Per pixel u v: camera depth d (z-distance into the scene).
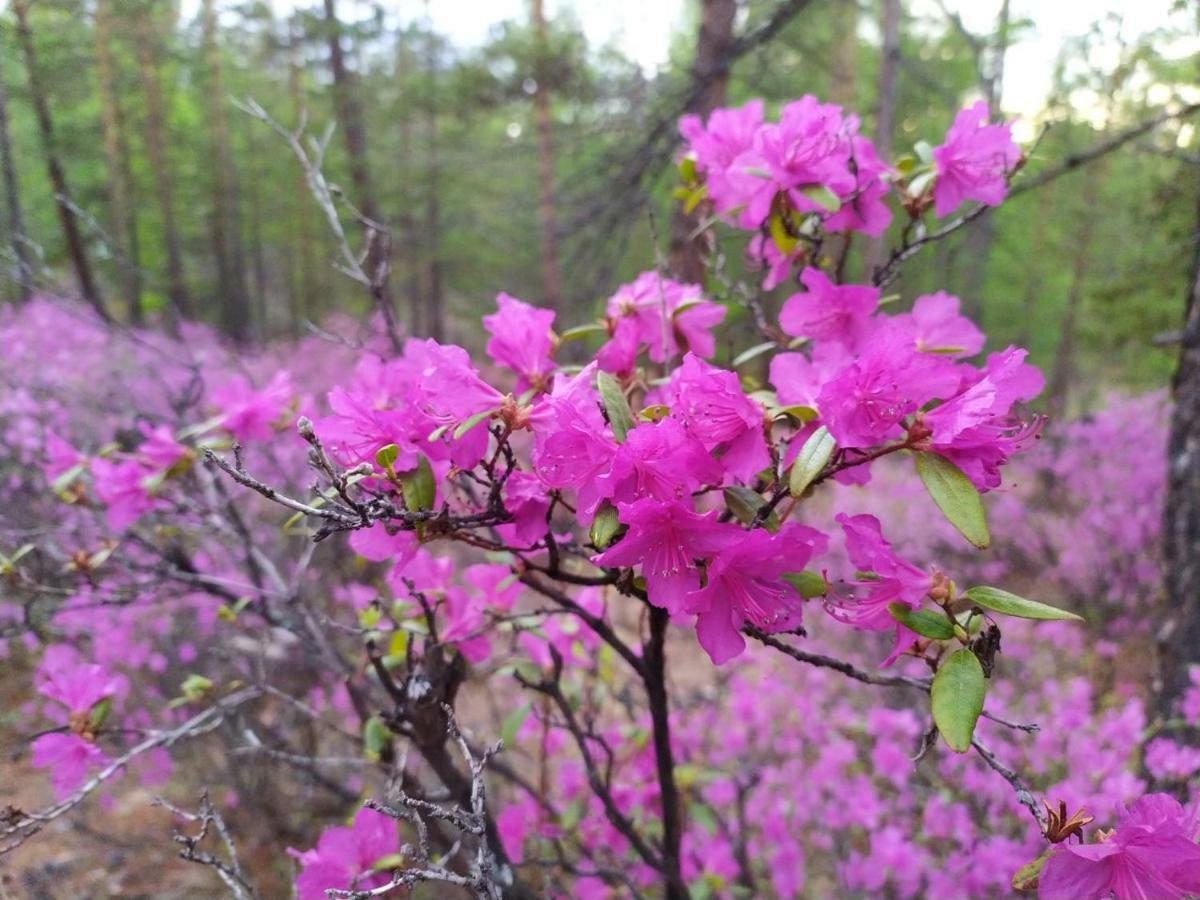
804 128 1.52
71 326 6.41
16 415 4.29
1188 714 2.80
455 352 1.14
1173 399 3.49
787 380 1.23
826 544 1.12
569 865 2.01
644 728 2.62
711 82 5.13
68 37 7.19
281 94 17.55
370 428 1.19
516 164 13.36
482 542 1.22
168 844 3.42
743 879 2.96
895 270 1.71
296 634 2.48
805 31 7.73
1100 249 12.84
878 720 3.32
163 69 14.51
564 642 2.35
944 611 1.07
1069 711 3.35
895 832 2.99
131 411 3.47
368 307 12.69
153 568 2.41
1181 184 6.29
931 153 1.65
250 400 2.32
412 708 1.55
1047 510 6.84
